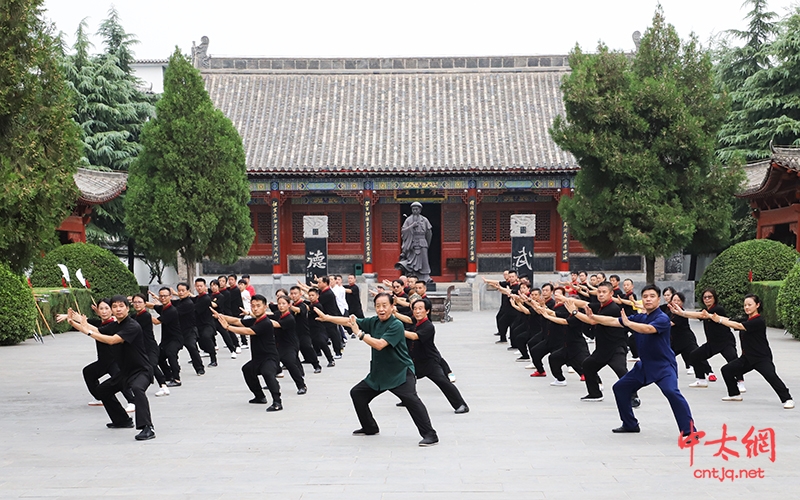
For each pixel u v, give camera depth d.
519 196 38.28
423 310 10.95
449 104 39.25
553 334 14.16
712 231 25.50
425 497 7.07
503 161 35.72
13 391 13.38
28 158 12.04
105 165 38.41
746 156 34.88
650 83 24.27
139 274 43.25
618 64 25.02
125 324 9.92
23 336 20.53
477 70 40.66
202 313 16.48
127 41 41.81
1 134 12.22
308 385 14.02
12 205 11.63
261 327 11.62
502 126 37.84
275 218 36.72
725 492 7.17
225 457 8.69
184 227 28.31
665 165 25.28
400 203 38.88
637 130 24.58
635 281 37.94
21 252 12.50
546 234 38.22
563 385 13.55
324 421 10.70
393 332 9.21
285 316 13.02
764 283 23.39
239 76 40.69
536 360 14.57
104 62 40.38
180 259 37.94
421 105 39.34
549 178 36.09
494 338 22.22
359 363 17.19
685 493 7.15
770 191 26.78
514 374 15.08
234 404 12.12
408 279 18.69
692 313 12.29
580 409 11.38
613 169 24.22
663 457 8.46
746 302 11.35
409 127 38.00
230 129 29.47
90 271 26.27
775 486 7.36
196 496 7.20
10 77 11.83
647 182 24.58
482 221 38.56
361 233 38.81
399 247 38.84
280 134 37.69
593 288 18.25
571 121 25.67
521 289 16.80
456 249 38.62
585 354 12.94
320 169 35.59
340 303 21.55
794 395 12.27
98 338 9.62
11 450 9.11
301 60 40.81
